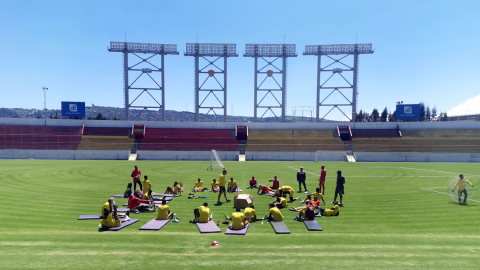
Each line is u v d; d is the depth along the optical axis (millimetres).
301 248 9203
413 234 11023
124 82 66562
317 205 14203
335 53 68562
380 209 14930
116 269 7469
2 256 8258
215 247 9211
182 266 7680
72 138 56562
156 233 10680
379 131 62781
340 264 7898
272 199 17344
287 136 62625
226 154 52625
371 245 9586
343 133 63000
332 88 69125
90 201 16125
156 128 63312
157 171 31828
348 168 37156
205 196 18031
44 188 19750
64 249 8875
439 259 8305
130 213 13594
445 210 14742
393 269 7594
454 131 59688
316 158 51250
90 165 37406
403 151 54344
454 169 35531
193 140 60469
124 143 54281
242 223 11375
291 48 69312
